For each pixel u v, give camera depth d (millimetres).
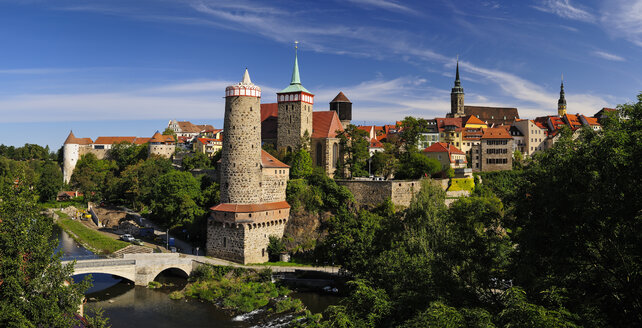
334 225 121062
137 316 86875
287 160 143000
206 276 106375
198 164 177500
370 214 121250
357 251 97625
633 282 47875
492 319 48000
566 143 57031
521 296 47281
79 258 113062
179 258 109938
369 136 196750
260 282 104688
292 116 151000
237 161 116562
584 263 52594
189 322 84250
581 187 50469
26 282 52438
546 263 54094
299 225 124438
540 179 56188
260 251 117000
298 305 90875
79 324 57969
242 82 118438
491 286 61719
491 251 64062
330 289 102312
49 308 50625
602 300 50594
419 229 90062
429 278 64188
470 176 150500
